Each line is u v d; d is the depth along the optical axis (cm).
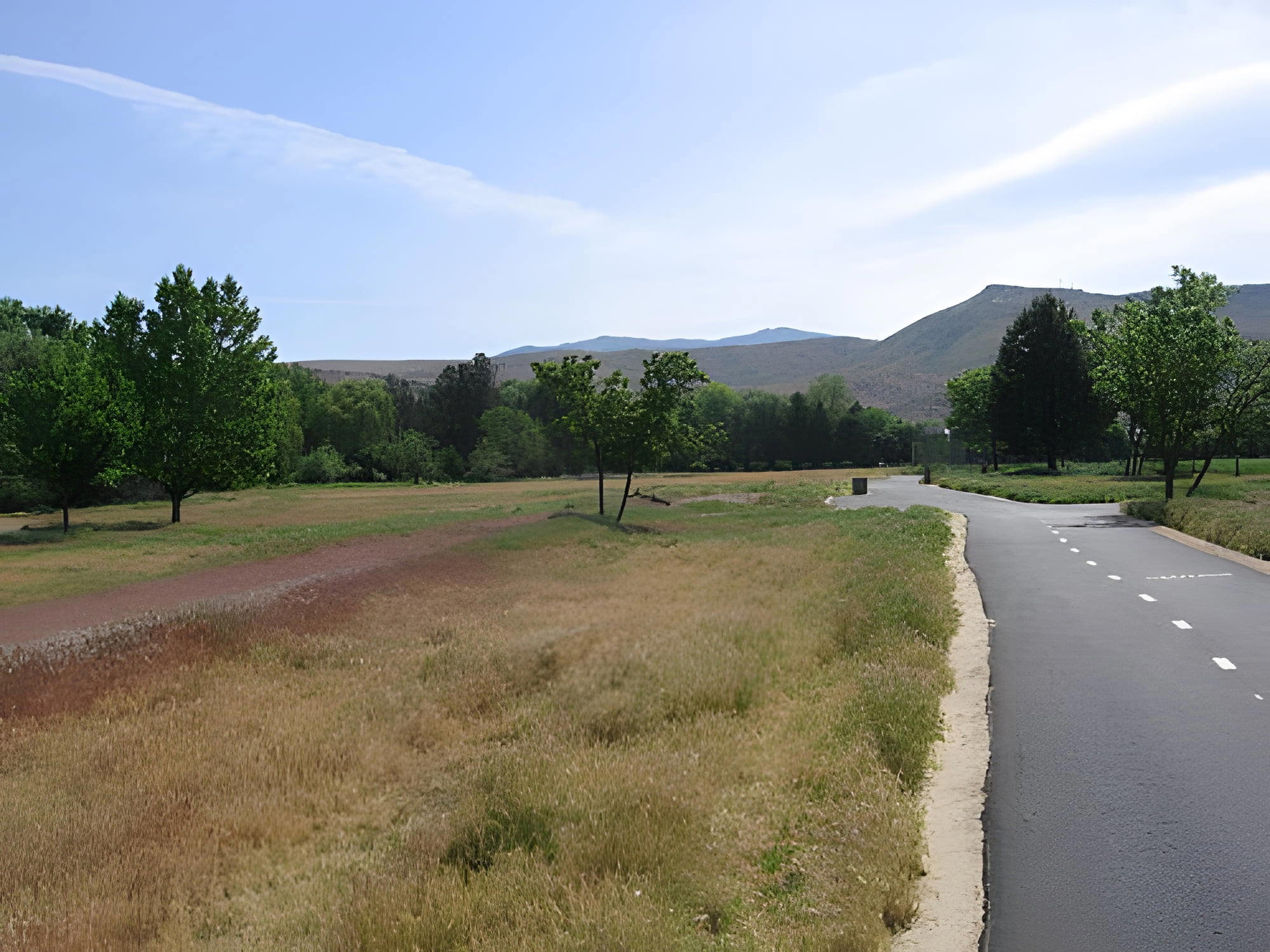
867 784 675
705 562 2391
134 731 956
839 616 1337
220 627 1424
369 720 1017
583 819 643
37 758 888
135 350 4697
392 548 2961
